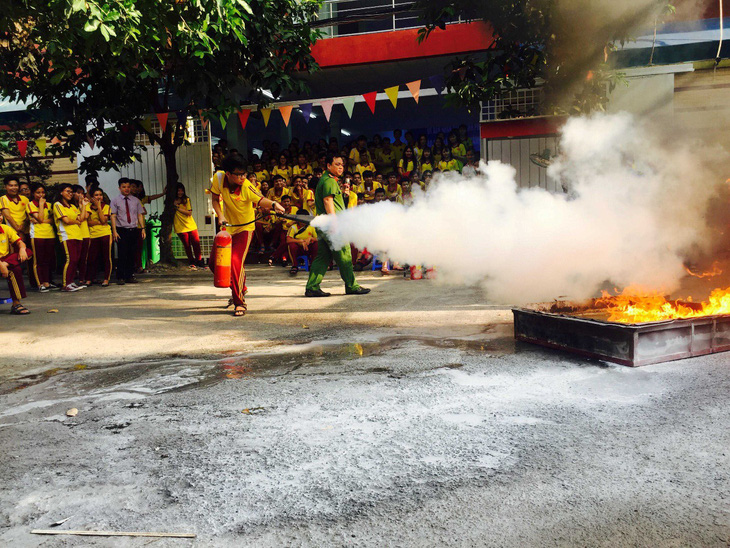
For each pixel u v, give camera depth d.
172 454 3.25
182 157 15.36
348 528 2.45
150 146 15.50
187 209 13.96
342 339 6.00
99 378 4.88
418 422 3.62
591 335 4.90
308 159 16.11
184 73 11.78
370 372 4.74
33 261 10.80
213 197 7.58
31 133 16.61
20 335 6.73
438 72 15.18
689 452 3.10
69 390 4.57
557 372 4.57
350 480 2.88
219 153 15.49
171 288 10.74
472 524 2.46
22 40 9.38
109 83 12.60
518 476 2.88
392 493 2.74
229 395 4.26
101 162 13.36
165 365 5.22
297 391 4.30
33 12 6.41
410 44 13.90
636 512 2.52
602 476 2.85
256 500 2.71
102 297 9.82
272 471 3.00
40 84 12.16
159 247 14.56
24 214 10.88
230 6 7.07
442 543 2.33
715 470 2.89
